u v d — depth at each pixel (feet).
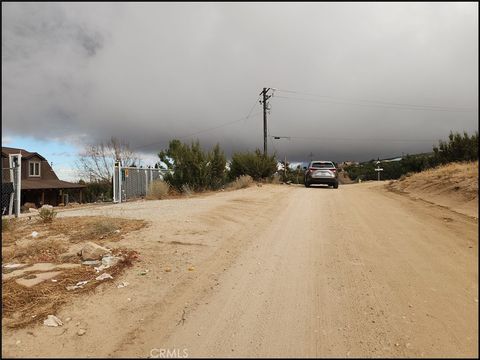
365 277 17.28
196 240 23.63
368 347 11.58
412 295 15.33
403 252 21.31
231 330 12.52
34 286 15.40
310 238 24.75
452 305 14.44
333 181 77.51
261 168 90.68
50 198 102.73
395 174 176.55
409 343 11.81
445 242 23.50
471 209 33.50
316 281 16.78
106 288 15.56
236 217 32.63
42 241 22.34
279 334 12.28
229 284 16.46
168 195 62.23
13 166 36.65
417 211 35.96
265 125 118.83
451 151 75.05
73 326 12.55
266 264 19.19
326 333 12.37
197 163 68.64
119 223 27.66
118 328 12.55
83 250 19.07
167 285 16.21
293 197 51.13
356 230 27.20
